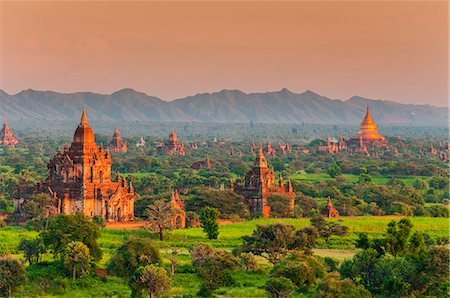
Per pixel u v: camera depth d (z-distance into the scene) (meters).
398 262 177.00
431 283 173.25
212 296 173.75
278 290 168.75
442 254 175.62
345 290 163.00
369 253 181.75
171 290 176.00
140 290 169.25
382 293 167.50
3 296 169.88
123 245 191.25
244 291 177.00
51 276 183.88
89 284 182.12
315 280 178.12
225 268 184.62
